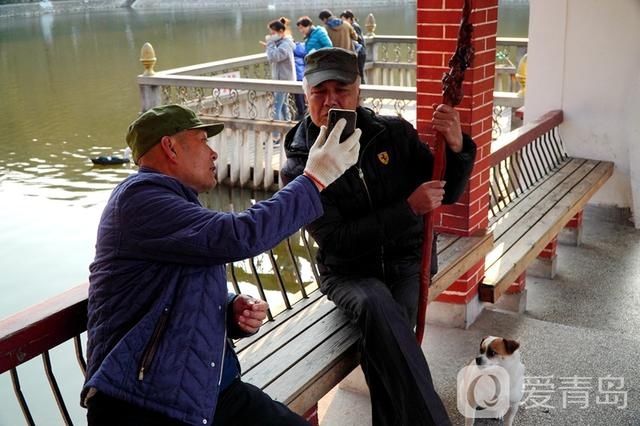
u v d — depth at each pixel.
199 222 1.89
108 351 1.92
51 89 19.78
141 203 1.93
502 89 11.93
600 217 6.99
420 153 3.10
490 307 5.09
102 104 17.62
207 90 11.70
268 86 9.52
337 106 2.84
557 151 6.85
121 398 1.83
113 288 1.93
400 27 22.78
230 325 2.22
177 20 33.56
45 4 42.09
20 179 12.03
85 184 11.73
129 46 25.97
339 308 3.07
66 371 6.18
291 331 3.20
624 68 6.52
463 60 2.78
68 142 14.30
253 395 2.20
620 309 5.15
